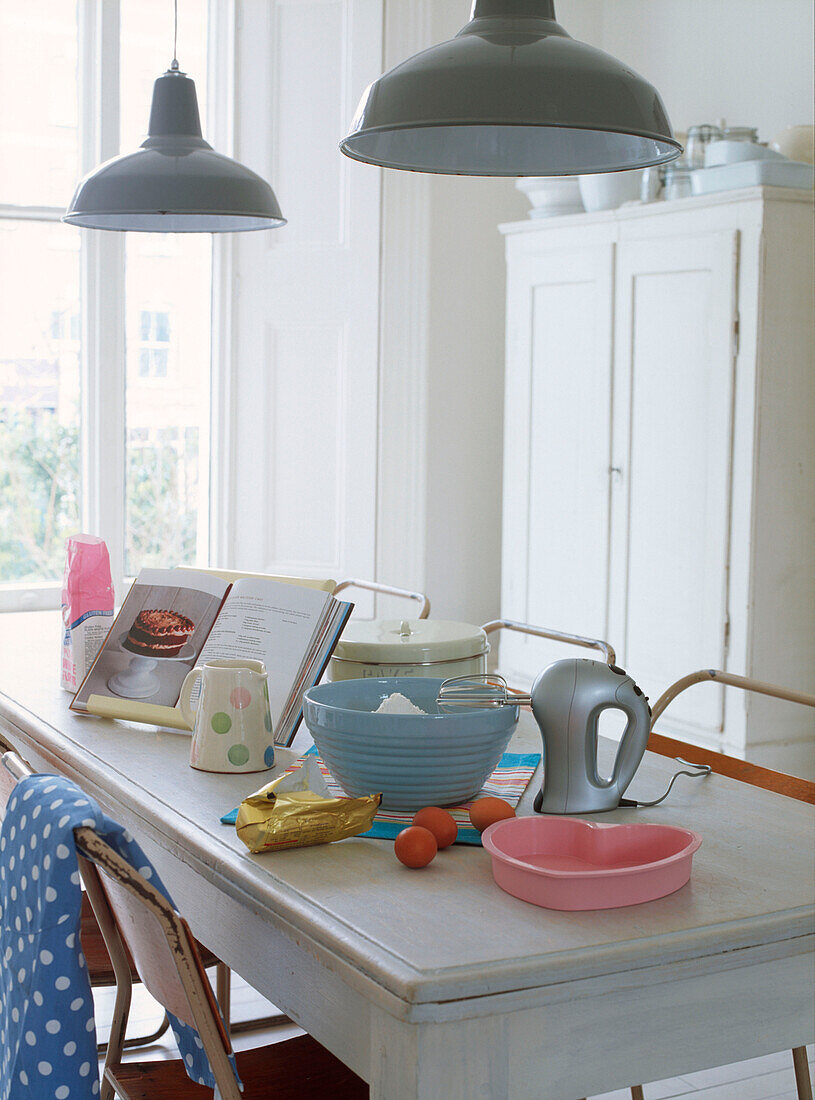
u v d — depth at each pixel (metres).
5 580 3.88
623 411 3.48
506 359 3.93
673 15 4.06
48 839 1.19
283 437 3.98
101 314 3.84
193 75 3.93
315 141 3.88
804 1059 1.79
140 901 1.14
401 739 1.41
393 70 1.41
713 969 1.11
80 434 3.92
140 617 1.98
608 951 1.06
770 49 3.71
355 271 3.89
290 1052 1.55
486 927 1.11
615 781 1.49
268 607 1.89
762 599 3.17
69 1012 1.19
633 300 3.43
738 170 3.14
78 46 3.79
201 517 4.10
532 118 1.32
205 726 1.64
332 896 1.19
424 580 4.15
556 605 3.78
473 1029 1.02
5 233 3.76
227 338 3.96
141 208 2.10
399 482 4.06
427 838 1.28
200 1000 1.15
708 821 1.45
